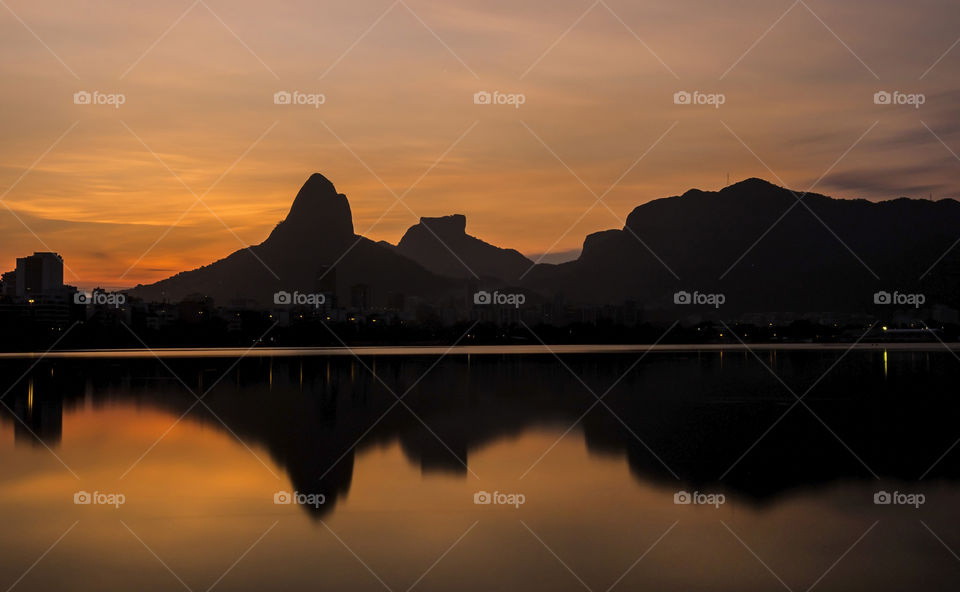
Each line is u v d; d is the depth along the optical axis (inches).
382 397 2135.8
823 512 892.6
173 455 1232.8
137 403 1991.9
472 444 1332.4
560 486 1016.2
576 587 671.1
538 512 891.4
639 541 789.2
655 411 1796.3
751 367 3565.5
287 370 3378.4
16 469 1125.7
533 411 1800.0
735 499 950.4
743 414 1740.9
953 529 826.2
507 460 1186.6
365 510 898.7
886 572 703.7
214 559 737.0
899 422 1604.3
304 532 815.7
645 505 922.1
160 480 1050.7
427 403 1979.6
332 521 854.5
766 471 1107.3
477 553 753.0
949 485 1019.9
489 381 2711.6
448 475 1080.8
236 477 1069.8
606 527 836.0
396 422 1611.7
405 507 911.0
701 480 1050.7
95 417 1708.9
